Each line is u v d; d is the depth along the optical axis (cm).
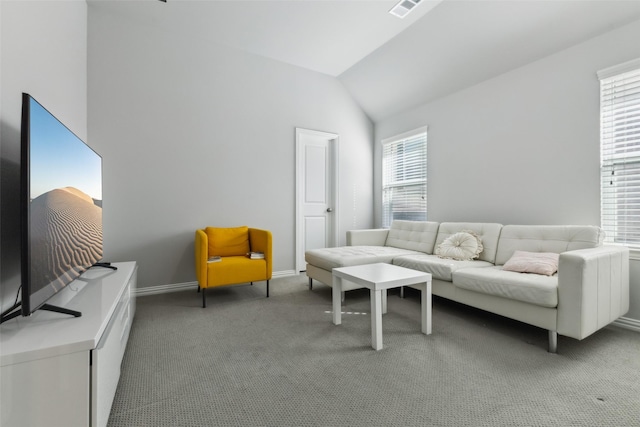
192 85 346
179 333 217
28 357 92
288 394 145
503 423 124
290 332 220
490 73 317
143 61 320
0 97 127
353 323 238
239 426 124
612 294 199
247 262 296
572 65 258
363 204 485
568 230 236
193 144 346
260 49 374
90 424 100
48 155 123
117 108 306
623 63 225
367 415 129
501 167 313
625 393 144
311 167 441
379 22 316
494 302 217
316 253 321
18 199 139
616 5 221
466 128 348
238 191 373
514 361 175
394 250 341
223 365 172
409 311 266
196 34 341
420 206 412
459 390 147
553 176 271
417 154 417
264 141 392
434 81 366
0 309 122
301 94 421
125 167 310
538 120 282
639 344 197
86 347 99
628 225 230
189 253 343
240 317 250
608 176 240
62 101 214
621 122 233
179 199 338
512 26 270
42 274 115
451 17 291
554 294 181
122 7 296
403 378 158
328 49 372
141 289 318
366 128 487
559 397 141
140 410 133
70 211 151
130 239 313
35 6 166
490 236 286
